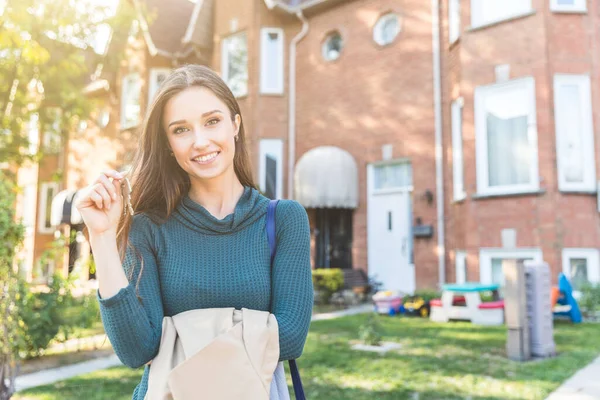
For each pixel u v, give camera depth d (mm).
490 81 10477
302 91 14625
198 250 1507
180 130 1539
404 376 4980
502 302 8719
